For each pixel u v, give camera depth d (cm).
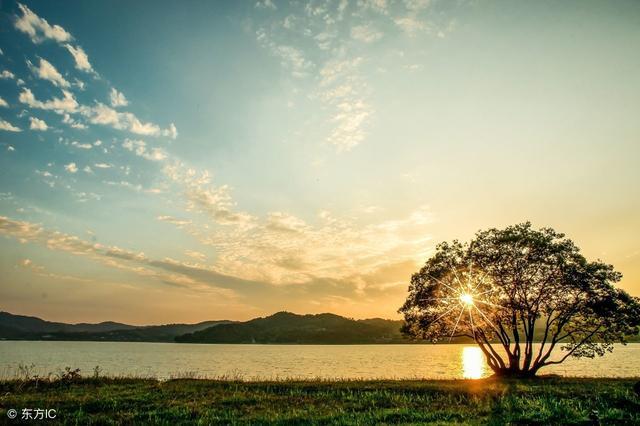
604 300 3136
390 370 7894
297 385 2650
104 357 12775
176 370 7388
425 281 3819
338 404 1927
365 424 1455
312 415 1641
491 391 2230
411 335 3891
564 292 3272
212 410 1748
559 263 3241
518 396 2053
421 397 2138
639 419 1465
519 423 1465
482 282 3528
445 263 3744
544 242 3294
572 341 3341
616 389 2158
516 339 3419
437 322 3722
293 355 16538
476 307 3525
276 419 1552
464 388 2386
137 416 1633
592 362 9450
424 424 1423
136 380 2855
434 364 10888
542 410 1614
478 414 1645
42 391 2323
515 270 3328
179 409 1773
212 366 8831
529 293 3344
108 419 1553
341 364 10075
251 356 15088
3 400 1958
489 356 3528
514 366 3369
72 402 1922
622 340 3269
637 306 3127
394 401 1984
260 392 2344
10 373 5759
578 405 1773
